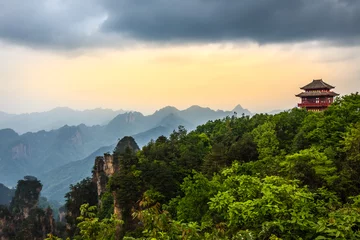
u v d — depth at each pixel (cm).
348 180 2927
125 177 6688
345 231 1467
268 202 1817
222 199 2230
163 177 6588
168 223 1596
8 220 13950
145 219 1558
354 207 1888
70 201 11994
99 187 11388
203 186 3706
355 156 3069
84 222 1870
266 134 5669
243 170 4359
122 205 6681
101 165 12250
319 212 1838
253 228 1838
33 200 15850
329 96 7962
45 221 13350
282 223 1709
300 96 8131
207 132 10325
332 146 4078
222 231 1709
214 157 6009
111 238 1905
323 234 1588
